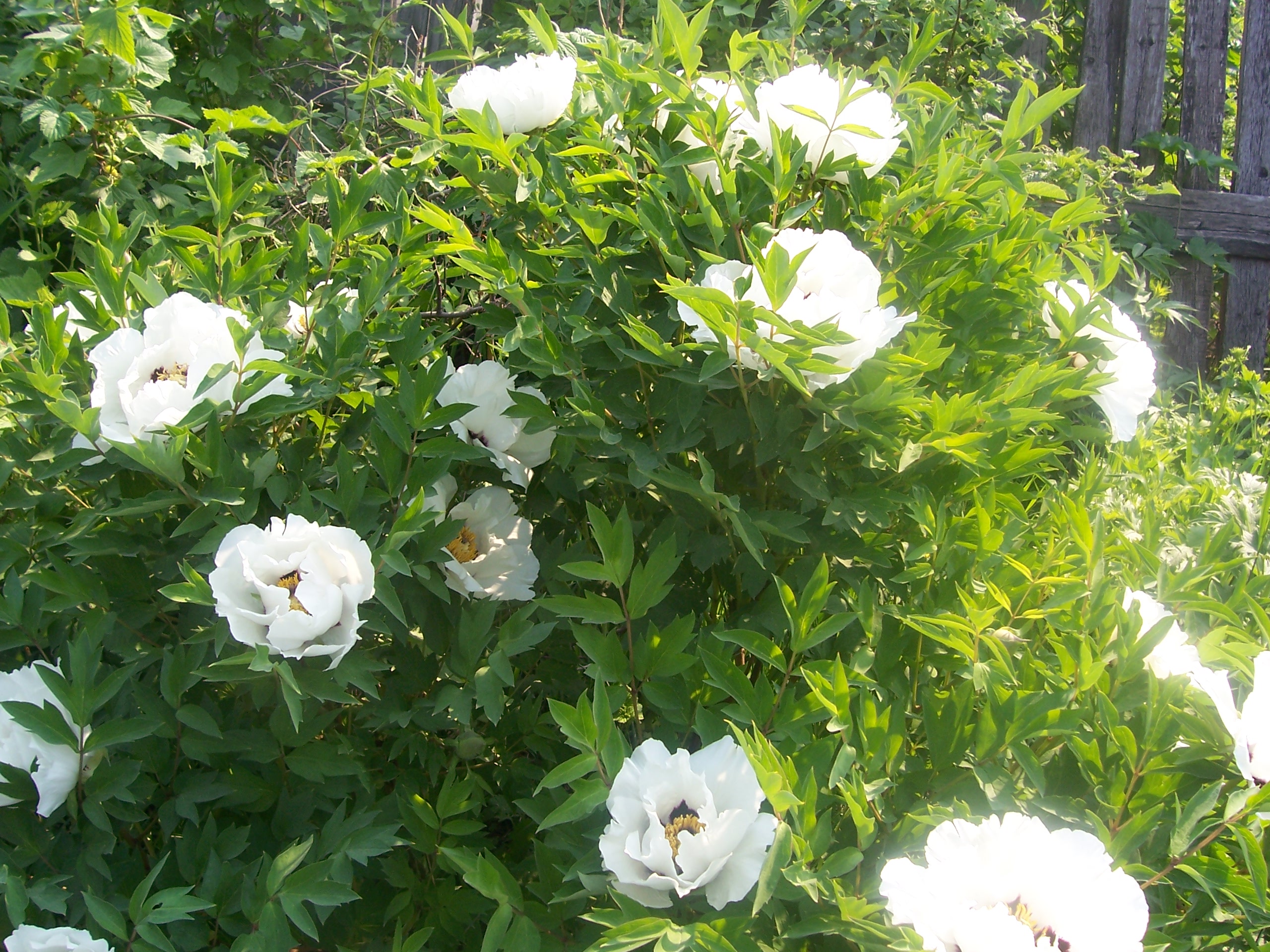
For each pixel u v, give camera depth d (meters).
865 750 1.16
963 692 1.18
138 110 2.29
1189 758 1.13
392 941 1.29
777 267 1.16
